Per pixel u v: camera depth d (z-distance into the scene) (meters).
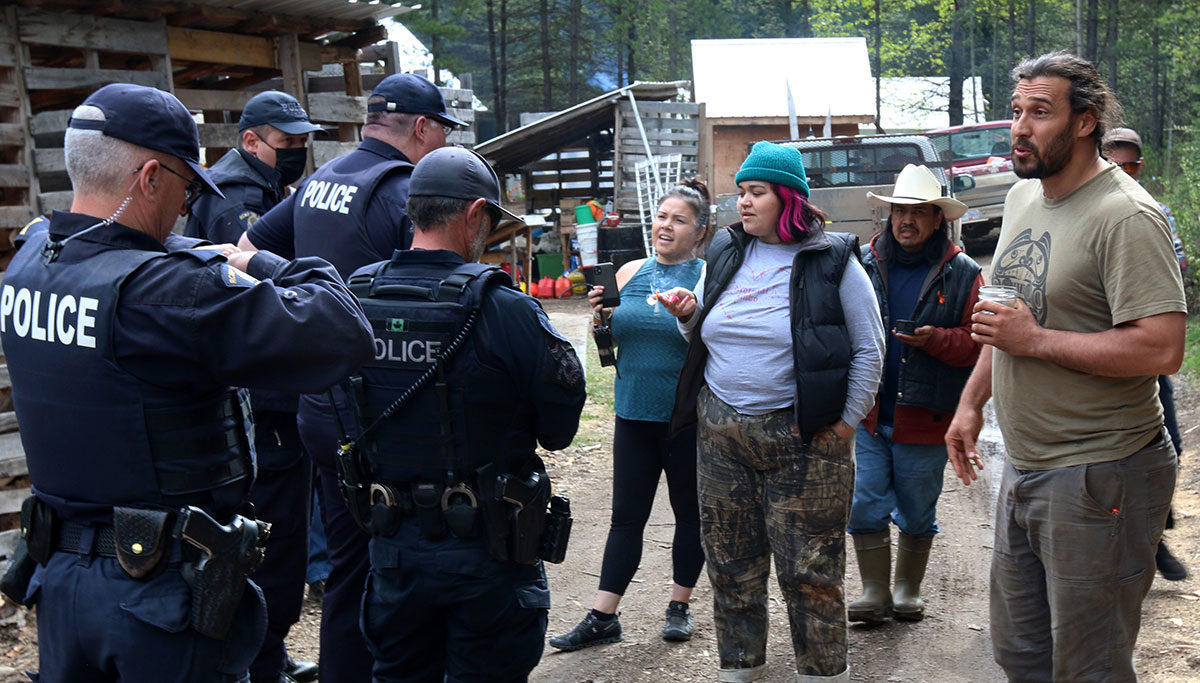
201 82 6.95
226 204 3.85
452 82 28.58
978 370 3.08
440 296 2.43
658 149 17.66
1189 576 4.57
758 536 3.26
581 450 7.16
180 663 2.01
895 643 3.95
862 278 3.05
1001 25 38.22
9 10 4.60
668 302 3.33
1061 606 2.62
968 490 5.96
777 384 3.08
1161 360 2.41
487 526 2.45
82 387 1.99
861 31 41.09
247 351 2.01
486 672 2.53
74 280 2.01
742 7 45.69
